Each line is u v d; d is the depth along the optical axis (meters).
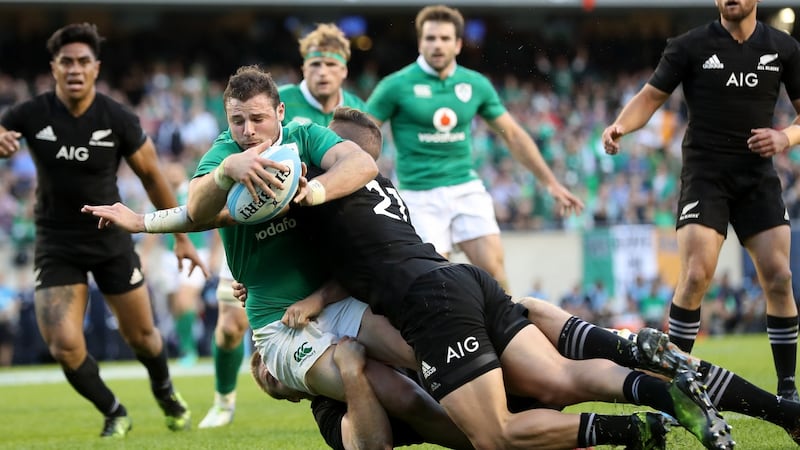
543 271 50.91
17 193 52.59
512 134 25.14
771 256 17.97
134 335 20.81
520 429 12.47
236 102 13.59
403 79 24.30
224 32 72.25
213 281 46.25
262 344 14.59
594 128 67.50
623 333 13.49
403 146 24.64
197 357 46.69
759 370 27.59
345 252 13.70
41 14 69.38
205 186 13.09
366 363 13.80
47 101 20.20
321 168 13.96
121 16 70.56
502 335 13.21
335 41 22.91
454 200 24.41
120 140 20.45
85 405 28.11
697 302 18.06
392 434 13.95
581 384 12.80
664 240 51.16
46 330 20.11
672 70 18.56
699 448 14.63
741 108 18.08
